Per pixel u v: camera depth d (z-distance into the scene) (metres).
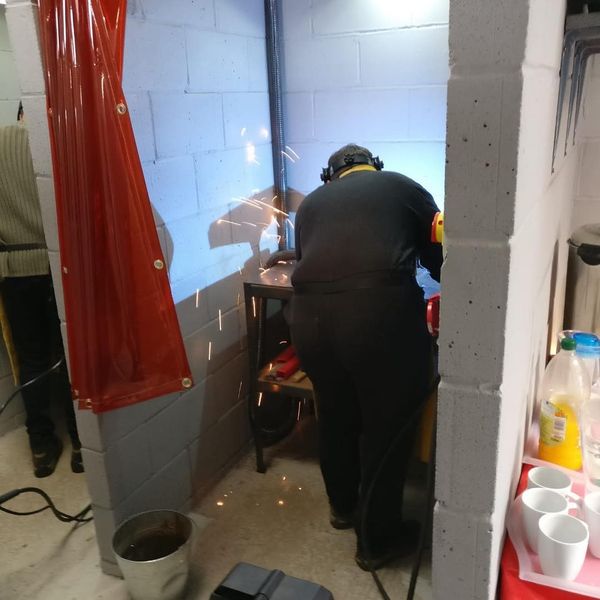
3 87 2.43
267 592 1.49
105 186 1.49
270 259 2.37
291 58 2.32
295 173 2.47
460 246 0.82
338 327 1.64
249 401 2.26
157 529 1.80
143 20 1.68
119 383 1.63
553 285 1.60
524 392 1.17
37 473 2.33
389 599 1.68
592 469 1.18
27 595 1.76
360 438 2.03
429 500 1.44
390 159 2.29
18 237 2.19
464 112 0.77
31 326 2.27
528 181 0.87
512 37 0.73
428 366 1.70
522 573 1.00
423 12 2.07
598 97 1.87
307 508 2.11
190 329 2.04
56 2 1.39
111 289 1.57
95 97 1.44
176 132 1.87
